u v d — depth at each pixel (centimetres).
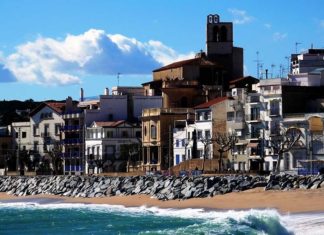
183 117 19412
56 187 15375
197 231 6906
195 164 17300
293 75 17938
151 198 12356
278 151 15450
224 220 7456
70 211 11356
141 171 18725
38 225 9469
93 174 18038
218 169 16738
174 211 10362
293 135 15862
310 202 9581
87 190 14325
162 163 19212
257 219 7194
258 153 16625
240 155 17125
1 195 16338
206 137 17938
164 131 19325
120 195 13438
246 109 17238
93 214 10581
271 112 16612
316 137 15600
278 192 10838
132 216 9931
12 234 8631
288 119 16225
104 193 13838
